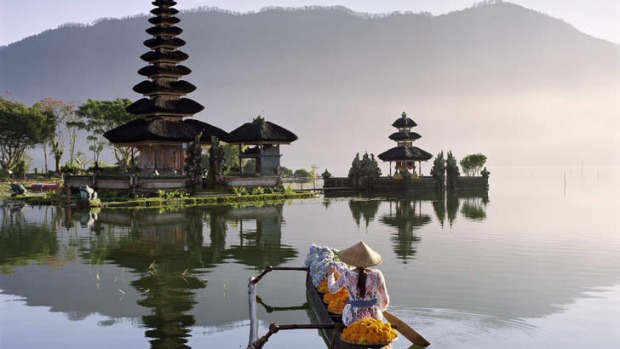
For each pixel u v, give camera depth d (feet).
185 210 114.52
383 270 50.06
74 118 296.51
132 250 62.95
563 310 36.91
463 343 30.71
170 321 35.73
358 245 29.45
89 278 48.26
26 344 31.73
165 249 63.62
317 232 78.02
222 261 56.13
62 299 41.24
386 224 87.86
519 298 39.83
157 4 178.91
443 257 56.85
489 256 57.26
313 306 38.29
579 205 125.08
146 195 137.69
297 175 293.43
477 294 41.01
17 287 45.01
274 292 43.24
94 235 75.77
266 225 87.04
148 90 174.50
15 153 274.57
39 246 66.13
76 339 32.48
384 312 31.42
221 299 40.93
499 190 199.52
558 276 47.39
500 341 30.99
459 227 83.10
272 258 57.57
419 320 34.73
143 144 163.22
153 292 43.19
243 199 144.97
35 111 270.46
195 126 174.09
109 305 39.47
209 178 151.02
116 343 31.68
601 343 30.63
